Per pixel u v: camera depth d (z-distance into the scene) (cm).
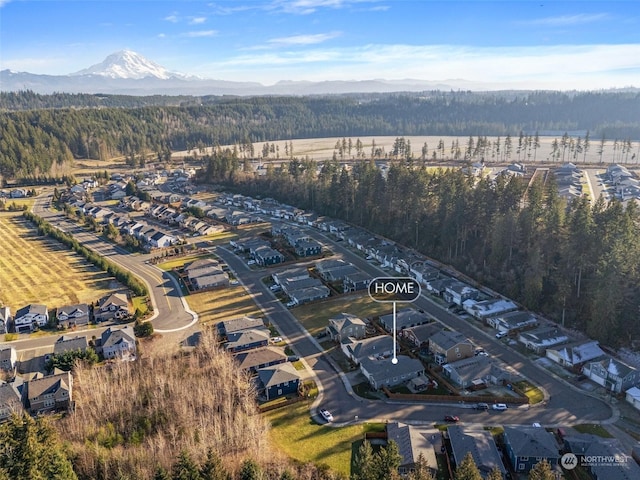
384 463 4181
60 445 4631
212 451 4450
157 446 4888
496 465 4588
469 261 9906
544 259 8394
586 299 7650
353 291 9275
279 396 6103
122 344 7188
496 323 7650
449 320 8050
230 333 7488
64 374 6369
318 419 5612
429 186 11894
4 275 10688
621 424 5384
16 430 4344
